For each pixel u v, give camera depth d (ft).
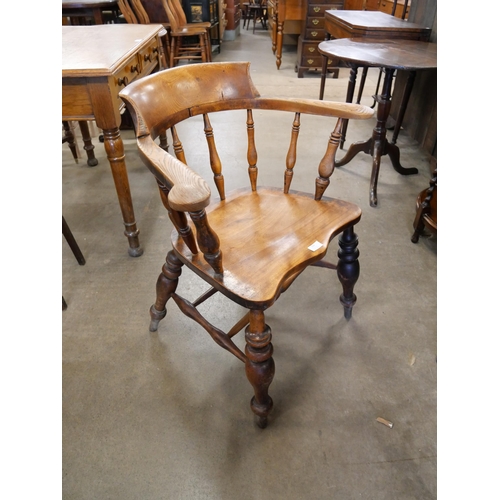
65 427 3.04
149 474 2.77
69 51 4.31
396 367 3.52
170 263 3.29
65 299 4.19
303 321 3.98
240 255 2.65
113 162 4.20
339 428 3.05
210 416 3.13
